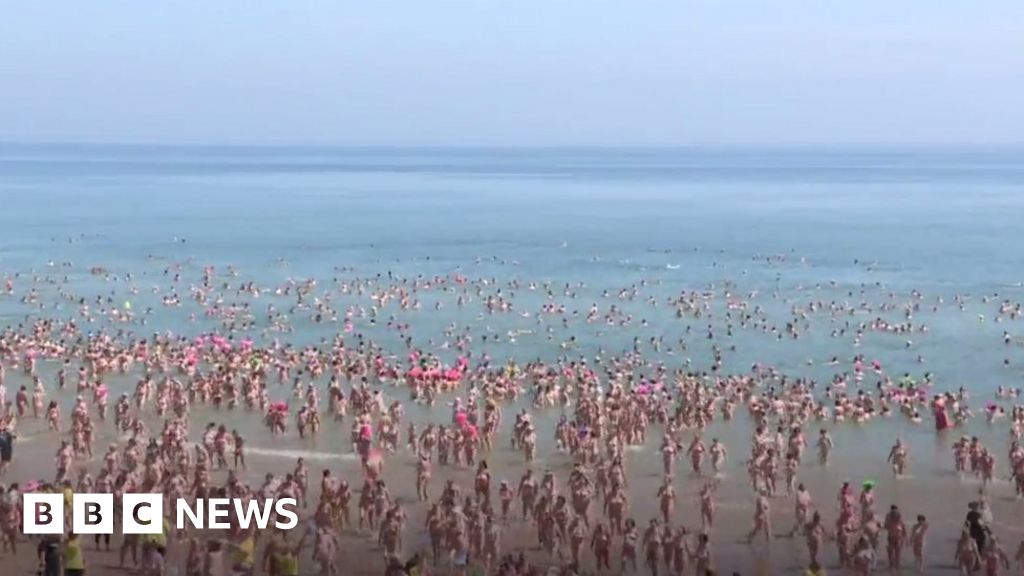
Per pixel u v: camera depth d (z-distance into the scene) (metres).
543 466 46.34
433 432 46.91
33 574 32.88
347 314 88.75
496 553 34.25
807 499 38.25
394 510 34.81
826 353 75.38
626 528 34.84
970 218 195.12
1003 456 49.00
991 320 87.75
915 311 92.00
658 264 127.12
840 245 148.00
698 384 58.84
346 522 38.16
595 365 70.75
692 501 41.75
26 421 53.00
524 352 75.62
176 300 95.19
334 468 45.44
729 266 125.12
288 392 60.66
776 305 95.38
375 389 59.50
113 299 96.38
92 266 120.19
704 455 46.97
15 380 62.72
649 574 34.31
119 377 63.78
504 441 50.47
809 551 36.09
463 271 120.31
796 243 150.88
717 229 174.00
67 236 153.38
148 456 40.44
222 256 132.62
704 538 33.56
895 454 45.53
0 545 35.19
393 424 48.25
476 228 174.88
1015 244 148.00
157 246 142.25
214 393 56.72
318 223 181.62
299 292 99.06
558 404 58.19
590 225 181.75
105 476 38.41
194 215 195.25
